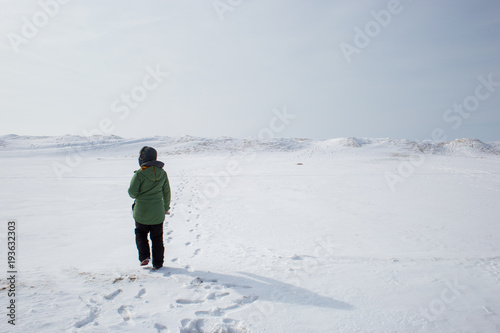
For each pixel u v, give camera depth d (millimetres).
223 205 11195
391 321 2605
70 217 8492
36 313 2438
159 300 2904
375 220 8977
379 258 4867
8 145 75125
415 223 8633
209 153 66250
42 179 19906
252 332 2354
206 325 2461
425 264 4355
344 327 2477
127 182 18438
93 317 2486
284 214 9672
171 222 8008
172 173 26703
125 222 7898
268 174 25516
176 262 4418
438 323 2602
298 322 2533
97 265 4203
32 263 4285
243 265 4223
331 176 23781
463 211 10680
